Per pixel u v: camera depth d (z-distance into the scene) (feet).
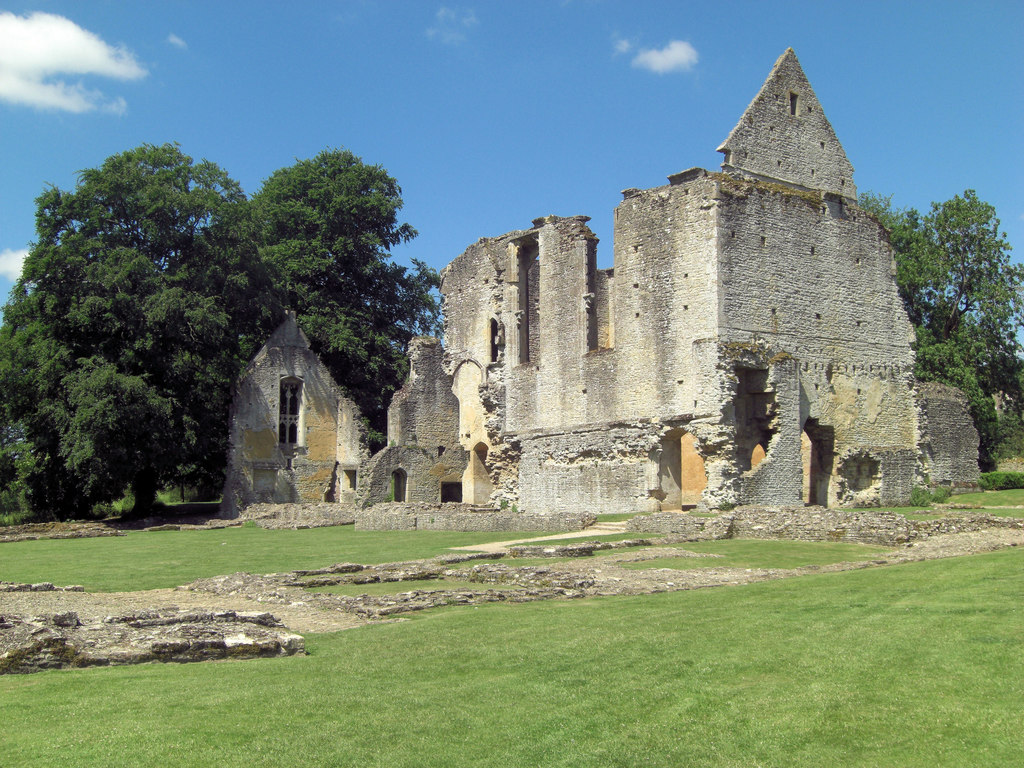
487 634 44.88
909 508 123.95
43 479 162.30
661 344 133.28
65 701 32.86
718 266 126.62
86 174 159.84
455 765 27.94
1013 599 46.68
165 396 155.22
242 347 190.39
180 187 164.76
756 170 140.77
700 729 30.45
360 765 27.86
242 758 28.02
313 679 36.58
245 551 93.76
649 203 136.36
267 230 196.54
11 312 156.66
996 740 28.17
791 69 148.46
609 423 141.28
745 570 67.77
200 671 37.68
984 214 185.47
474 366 174.50
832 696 32.71
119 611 53.16
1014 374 190.08
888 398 145.48
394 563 76.18
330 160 206.49
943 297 188.55
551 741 29.76
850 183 152.35
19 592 62.49
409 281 208.54
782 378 127.03
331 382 179.73
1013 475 155.84
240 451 169.68
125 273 149.59
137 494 162.71
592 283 151.12
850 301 142.51
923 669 35.06
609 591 58.65
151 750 28.32
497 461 165.37
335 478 177.88
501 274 170.60
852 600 49.62
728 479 122.52
